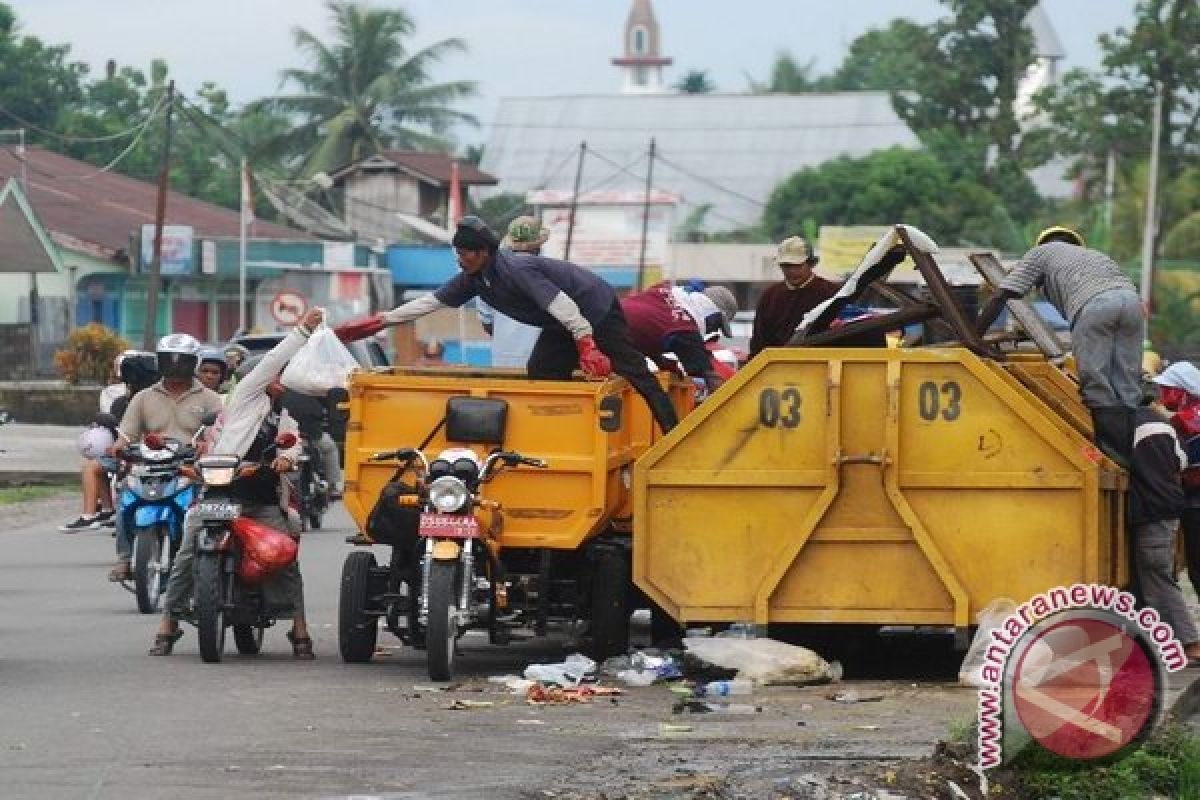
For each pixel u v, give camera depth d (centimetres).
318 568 3406
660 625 2441
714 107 18412
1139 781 1672
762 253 12875
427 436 2267
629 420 2367
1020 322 2450
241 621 2355
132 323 9825
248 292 10488
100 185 11375
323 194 14088
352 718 1905
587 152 18350
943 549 2148
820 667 2153
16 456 6022
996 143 13725
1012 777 1650
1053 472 2128
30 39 13488
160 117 13525
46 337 9381
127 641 2534
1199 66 12438
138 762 1666
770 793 1563
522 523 2244
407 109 14712
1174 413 2392
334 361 2364
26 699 2014
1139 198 11806
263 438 2395
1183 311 10800
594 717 1925
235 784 1575
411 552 2269
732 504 2183
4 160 11194
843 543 2170
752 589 2180
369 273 10412
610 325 2302
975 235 12962
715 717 1930
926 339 2491
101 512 3947
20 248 8688
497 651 2486
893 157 13512
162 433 2841
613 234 13775
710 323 2731
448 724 1875
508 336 2906
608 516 2278
